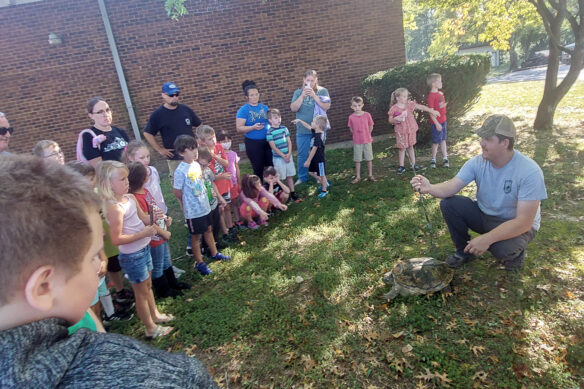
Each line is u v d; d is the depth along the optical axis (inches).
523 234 126.8
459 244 142.6
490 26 475.2
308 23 353.1
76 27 327.3
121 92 344.2
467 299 126.5
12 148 337.7
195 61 346.9
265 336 121.5
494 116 120.0
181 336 126.7
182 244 200.4
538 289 126.4
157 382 23.1
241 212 208.1
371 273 148.6
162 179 343.0
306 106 262.8
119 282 147.6
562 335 106.8
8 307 21.9
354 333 118.0
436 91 258.7
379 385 99.0
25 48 324.8
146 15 333.7
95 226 25.9
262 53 353.1
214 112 357.7
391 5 359.3
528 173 118.3
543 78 715.4
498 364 100.1
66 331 24.0
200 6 338.6
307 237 188.1
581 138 276.4
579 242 150.1
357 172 257.6
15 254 20.9
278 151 231.3
